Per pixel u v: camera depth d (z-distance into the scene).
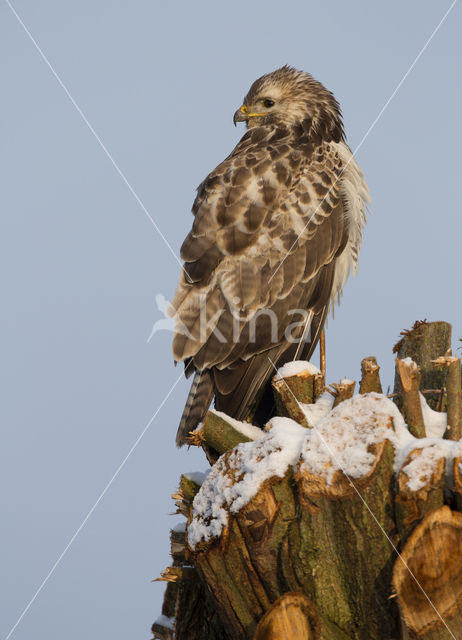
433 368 8.63
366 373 7.50
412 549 5.84
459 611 5.81
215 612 8.10
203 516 6.89
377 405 6.37
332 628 6.30
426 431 7.25
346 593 6.42
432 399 8.45
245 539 6.62
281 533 6.54
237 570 6.72
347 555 6.32
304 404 7.88
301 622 6.18
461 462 5.80
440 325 8.87
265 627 6.20
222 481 6.79
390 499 6.14
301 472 6.30
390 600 6.20
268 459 6.55
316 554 6.42
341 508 6.24
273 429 6.84
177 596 8.84
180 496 7.98
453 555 5.80
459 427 7.06
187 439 8.61
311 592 6.46
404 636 6.05
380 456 6.12
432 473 5.91
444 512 5.80
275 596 6.63
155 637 9.14
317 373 7.98
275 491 6.52
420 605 5.88
